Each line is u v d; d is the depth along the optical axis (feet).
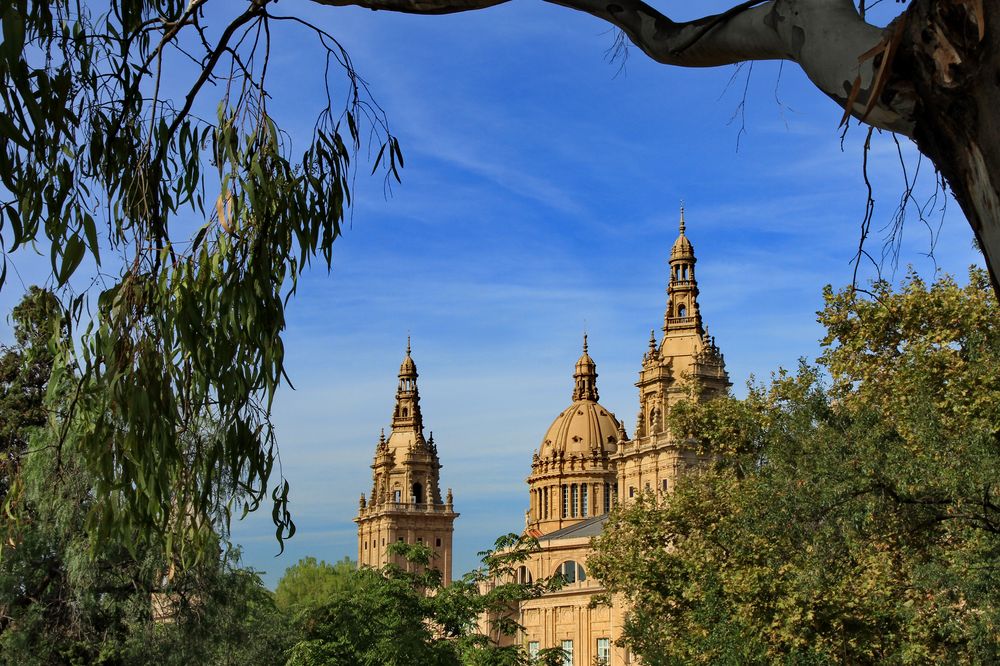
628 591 174.09
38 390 182.29
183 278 42.47
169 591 141.28
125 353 40.75
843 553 127.13
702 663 147.13
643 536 174.19
